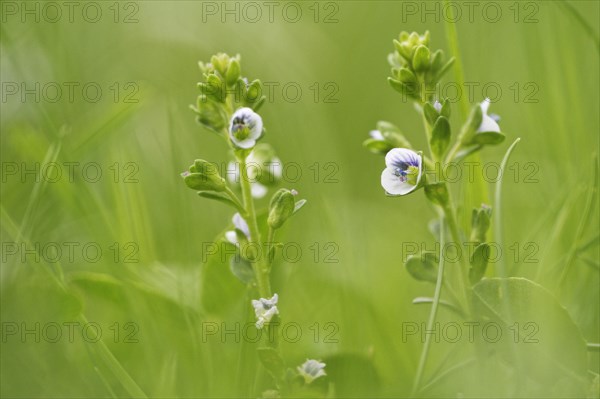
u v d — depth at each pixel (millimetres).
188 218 693
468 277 629
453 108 741
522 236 689
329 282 688
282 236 662
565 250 668
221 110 636
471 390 628
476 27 758
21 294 658
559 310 623
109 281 665
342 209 711
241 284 664
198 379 650
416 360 664
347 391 642
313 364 626
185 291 673
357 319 667
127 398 649
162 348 659
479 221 634
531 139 719
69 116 742
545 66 717
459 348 638
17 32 743
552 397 624
